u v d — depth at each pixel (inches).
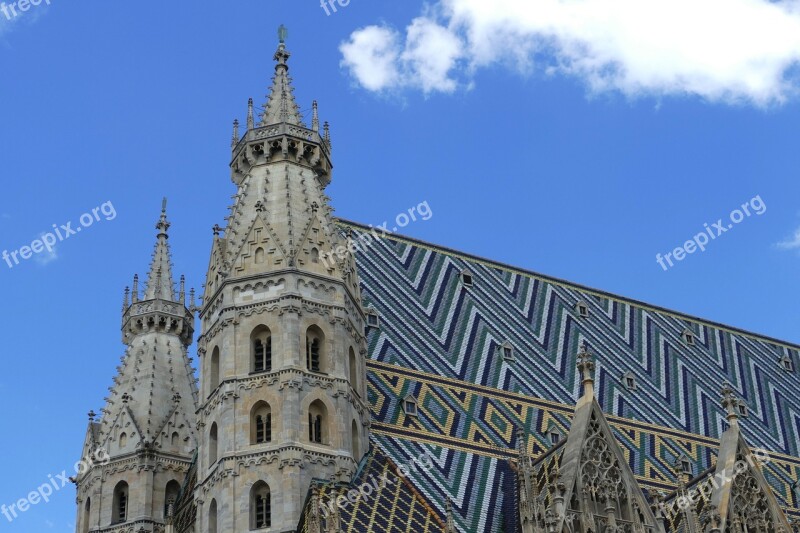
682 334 4650.6
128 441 3641.7
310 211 3486.7
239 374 3208.7
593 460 3073.3
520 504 2982.3
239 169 3676.2
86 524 3627.0
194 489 3297.2
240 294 3321.9
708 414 4222.4
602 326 4424.2
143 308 3961.6
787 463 4183.1
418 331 3848.4
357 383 3356.3
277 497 3019.2
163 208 4239.7
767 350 4872.0
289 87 3786.9
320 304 3324.3
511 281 4382.4
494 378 3828.7
